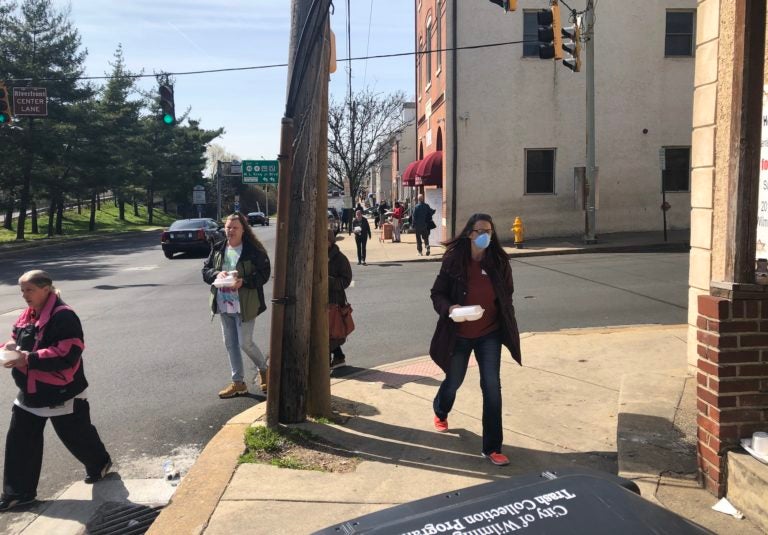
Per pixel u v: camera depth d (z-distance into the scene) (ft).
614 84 69.41
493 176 69.67
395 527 6.06
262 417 18.02
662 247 61.05
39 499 14.70
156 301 42.04
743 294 11.78
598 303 35.12
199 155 220.23
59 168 120.78
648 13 68.95
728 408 11.91
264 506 12.82
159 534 11.90
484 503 6.37
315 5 15.57
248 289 20.75
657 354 23.45
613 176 70.23
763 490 10.80
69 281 55.42
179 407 20.51
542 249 61.26
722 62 15.29
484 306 14.96
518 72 68.80
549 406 18.63
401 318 33.40
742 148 11.62
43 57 110.42
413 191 111.55
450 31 68.03
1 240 113.80
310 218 16.53
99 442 15.46
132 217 212.84
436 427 16.84
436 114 80.74
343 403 19.07
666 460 13.56
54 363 14.29
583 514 6.10
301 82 16.08
